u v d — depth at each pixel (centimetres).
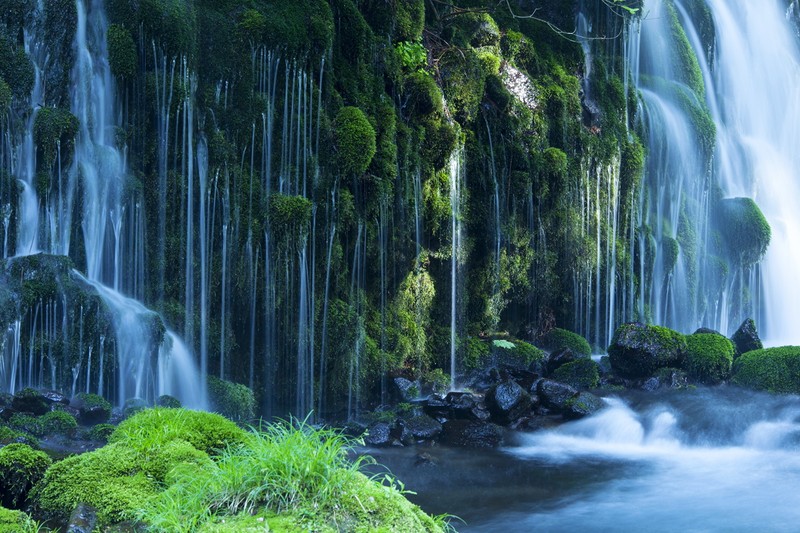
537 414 1069
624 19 1639
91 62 983
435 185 1277
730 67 2003
